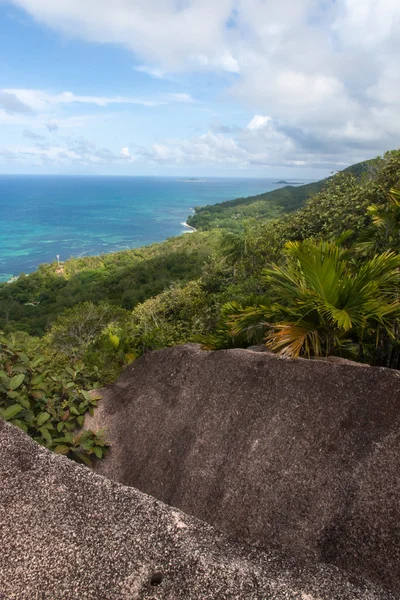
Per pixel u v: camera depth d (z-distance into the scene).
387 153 11.94
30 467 1.73
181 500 2.49
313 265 3.13
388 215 6.12
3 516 1.49
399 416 2.09
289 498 2.09
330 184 15.41
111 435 3.21
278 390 2.60
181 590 1.24
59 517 1.50
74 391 3.29
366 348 3.95
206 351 3.43
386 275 3.34
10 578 1.29
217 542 1.45
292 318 3.43
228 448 2.52
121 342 9.88
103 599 1.21
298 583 1.29
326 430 2.24
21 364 2.78
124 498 1.60
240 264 18.77
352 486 1.96
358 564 1.73
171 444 2.84
